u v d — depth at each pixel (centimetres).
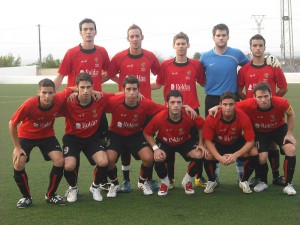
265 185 520
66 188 540
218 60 573
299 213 431
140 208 456
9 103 1585
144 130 513
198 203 471
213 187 514
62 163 473
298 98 1549
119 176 598
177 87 571
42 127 479
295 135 847
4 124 1073
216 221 411
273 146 541
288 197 486
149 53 582
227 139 513
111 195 498
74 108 485
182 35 565
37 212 445
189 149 513
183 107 507
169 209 451
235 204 464
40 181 564
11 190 523
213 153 500
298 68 3184
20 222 416
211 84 580
